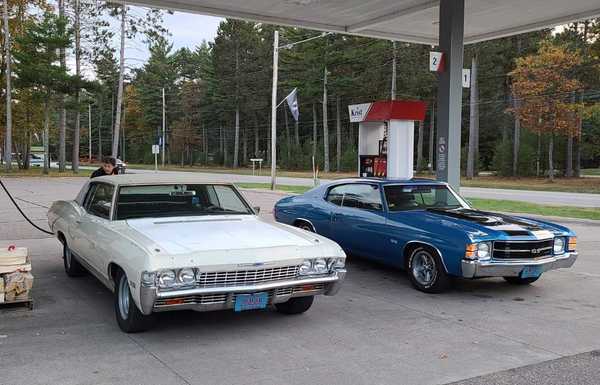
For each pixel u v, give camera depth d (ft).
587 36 148.46
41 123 147.84
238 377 13.38
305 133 272.51
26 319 18.01
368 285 24.07
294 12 42.42
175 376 13.37
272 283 16.07
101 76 198.39
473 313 19.72
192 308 15.46
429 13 42.14
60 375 13.30
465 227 21.70
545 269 21.99
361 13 42.98
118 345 15.57
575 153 172.86
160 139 229.66
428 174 183.11
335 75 196.95
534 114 143.74
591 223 50.67
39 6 136.77
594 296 22.61
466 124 211.00
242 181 130.41
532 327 18.08
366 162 47.21
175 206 20.35
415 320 18.71
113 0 38.42
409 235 23.20
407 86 181.47
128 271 15.49
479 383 13.29
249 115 257.55
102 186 21.38
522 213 57.62
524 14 43.37
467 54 163.12
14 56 126.93
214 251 15.69
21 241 34.01
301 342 16.17
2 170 144.46
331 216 27.91
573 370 14.23
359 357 14.98
